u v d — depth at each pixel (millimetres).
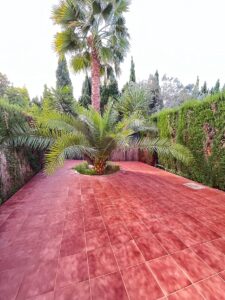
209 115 3580
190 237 1852
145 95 7914
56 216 2346
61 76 11258
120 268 1424
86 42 5852
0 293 1210
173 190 3441
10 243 1755
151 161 6516
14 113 3486
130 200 2912
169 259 1524
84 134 4402
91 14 5105
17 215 2375
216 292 1204
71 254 1594
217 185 3506
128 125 4680
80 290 1230
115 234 1912
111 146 4582
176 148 4031
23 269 1418
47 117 3928
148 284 1270
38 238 1842
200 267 1430
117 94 10523
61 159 3027
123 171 5246
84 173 4809
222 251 1628
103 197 3059
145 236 1872
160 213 2424
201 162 3867
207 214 2393
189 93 13664
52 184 3871
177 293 1197
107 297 1174
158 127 5801
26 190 3463
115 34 5828
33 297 1182
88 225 2107
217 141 3410
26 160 4137
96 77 5980
